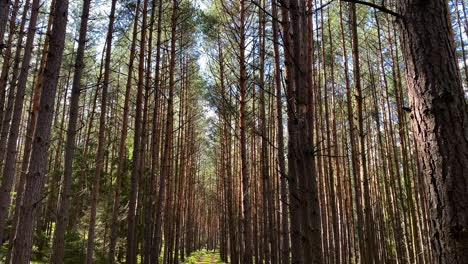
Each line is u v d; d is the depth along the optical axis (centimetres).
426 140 215
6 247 1260
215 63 1200
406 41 234
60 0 499
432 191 209
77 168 1427
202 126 2398
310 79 523
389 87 1486
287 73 430
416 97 225
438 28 222
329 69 1578
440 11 226
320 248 299
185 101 1786
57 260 690
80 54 714
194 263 2323
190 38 1298
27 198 445
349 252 1443
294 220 343
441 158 205
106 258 1261
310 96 511
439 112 210
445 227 199
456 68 221
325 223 1335
